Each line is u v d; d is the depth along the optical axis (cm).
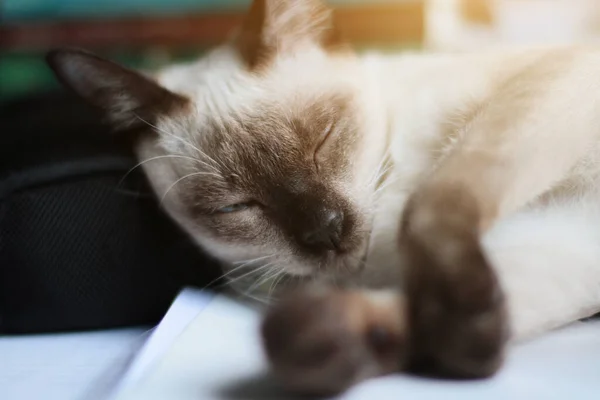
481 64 31
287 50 34
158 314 34
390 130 32
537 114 26
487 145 26
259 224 32
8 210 31
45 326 33
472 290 21
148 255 33
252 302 31
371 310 22
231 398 21
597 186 28
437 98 31
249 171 32
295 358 20
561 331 27
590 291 27
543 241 27
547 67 28
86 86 35
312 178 31
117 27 57
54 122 35
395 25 57
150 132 34
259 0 34
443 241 22
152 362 24
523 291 25
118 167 33
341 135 32
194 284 34
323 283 28
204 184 32
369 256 31
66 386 26
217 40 57
